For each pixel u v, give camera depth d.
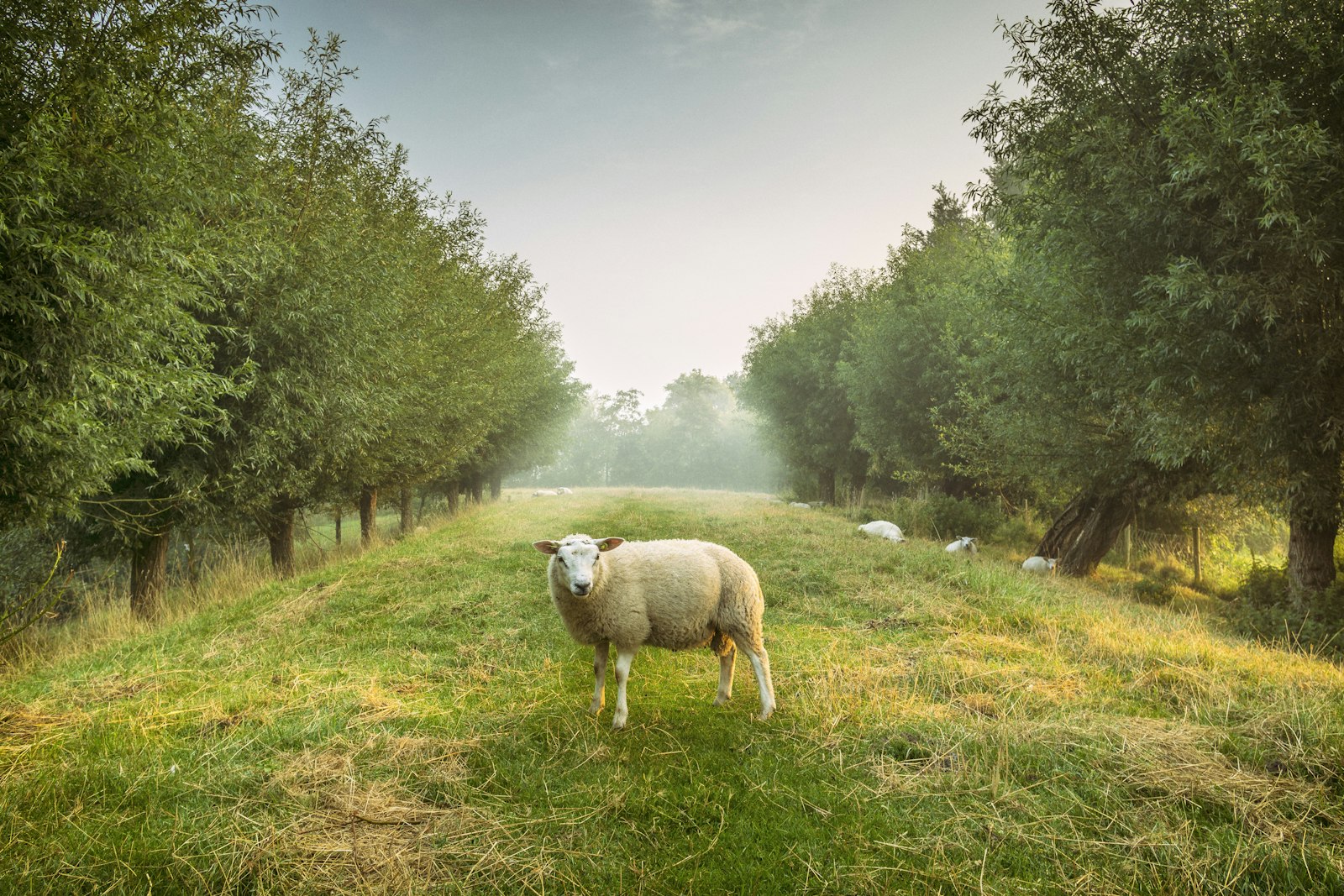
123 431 6.36
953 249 21.70
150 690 5.70
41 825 3.61
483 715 5.05
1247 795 3.67
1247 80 7.57
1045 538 15.26
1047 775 4.00
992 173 10.61
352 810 3.65
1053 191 9.62
